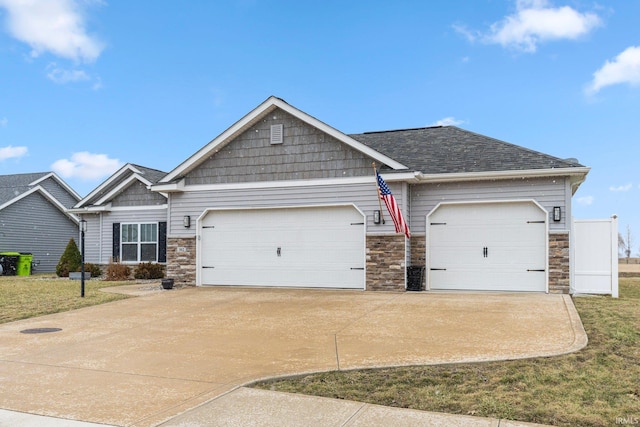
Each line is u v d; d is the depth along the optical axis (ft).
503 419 14.35
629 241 152.46
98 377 19.52
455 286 45.11
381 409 15.34
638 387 17.06
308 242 47.21
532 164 43.47
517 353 21.47
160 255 63.10
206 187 50.49
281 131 48.08
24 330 28.86
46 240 87.97
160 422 14.61
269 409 15.55
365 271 44.96
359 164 45.60
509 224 44.04
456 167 45.52
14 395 17.34
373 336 25.71
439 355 21.48
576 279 43.11
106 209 65.72
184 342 25.50
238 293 43.75
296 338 25.82
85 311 35.27
